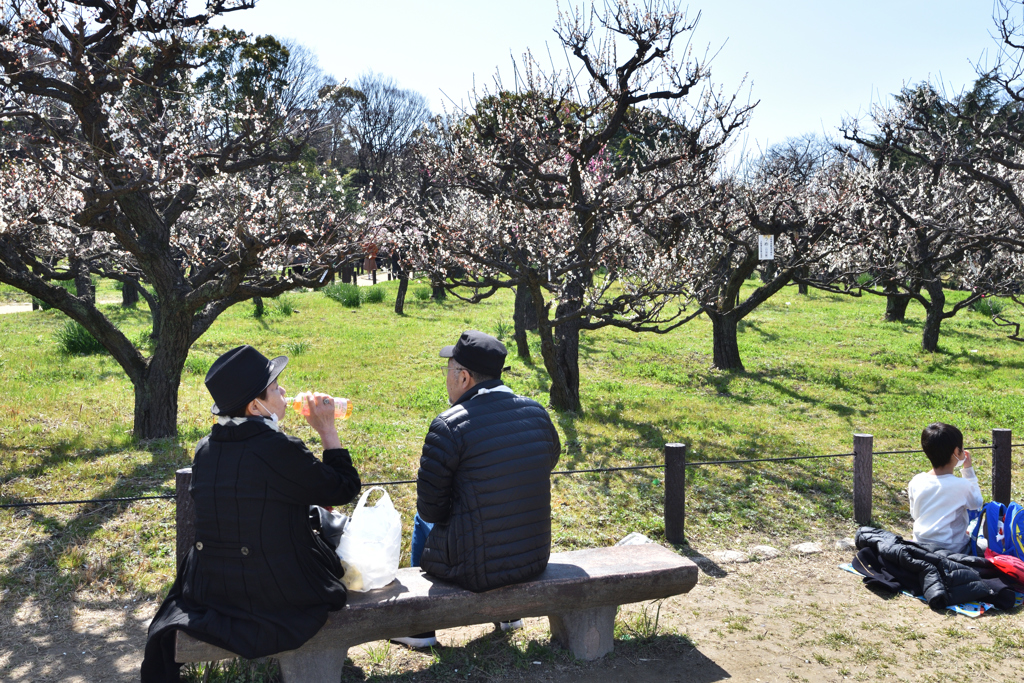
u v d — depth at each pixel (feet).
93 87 24.29
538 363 50.16
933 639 13.25
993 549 15.48
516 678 11.44
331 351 52.70
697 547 19.24
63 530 18.83
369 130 135.33
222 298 27.76
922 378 48.91
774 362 54.44
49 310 74.74
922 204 55.77
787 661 12.43
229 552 9.20
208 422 31.48
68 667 11.97
